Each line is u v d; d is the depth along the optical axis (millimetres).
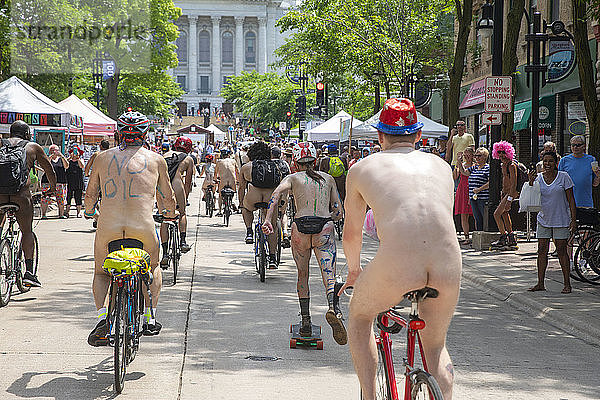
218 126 199250
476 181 28766
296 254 13719
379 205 7426
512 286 19953
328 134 57594
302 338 13422
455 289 7312
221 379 11391
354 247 8094
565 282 19016
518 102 49312
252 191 21359
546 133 43594
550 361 13031
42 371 11594
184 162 20953
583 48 25656
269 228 13945
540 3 45844
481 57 58562
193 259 24734
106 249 11578
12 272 16781
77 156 38344
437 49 61438
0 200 17031
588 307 17078
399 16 59875
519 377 11930
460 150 32938
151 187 11719
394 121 7934
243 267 23250
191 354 12820
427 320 7613
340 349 13391
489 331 15375
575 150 21688
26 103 36531
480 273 22281
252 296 18312
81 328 14508
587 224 21031
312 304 17531
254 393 10742
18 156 16734
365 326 7754
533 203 24391
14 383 10953
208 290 19031
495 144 27516
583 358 13305
